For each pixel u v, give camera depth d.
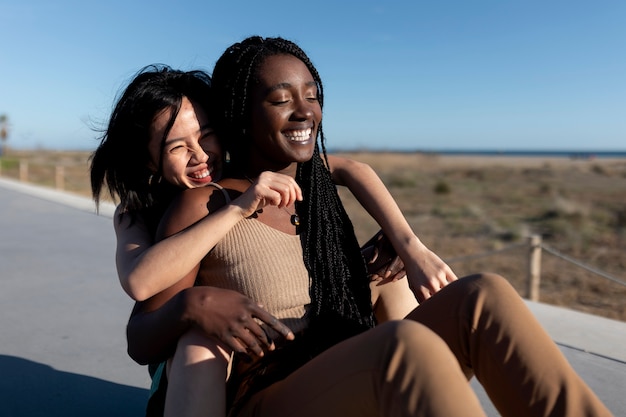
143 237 1.88
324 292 1.79
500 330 1.46
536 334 1.45
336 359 1.40
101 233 7.90
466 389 1.24
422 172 52.72
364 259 2.06
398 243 1.97
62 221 9.06
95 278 5.27
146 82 1.91
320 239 1.83
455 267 10.63
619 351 3.26
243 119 1.86
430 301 1.62
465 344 1.53
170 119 1.87
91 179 2.12
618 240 14.08
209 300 1.55
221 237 1.66
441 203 24.75
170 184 2.00
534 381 1.39
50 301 4.50
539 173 50.81
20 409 2.63
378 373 1.29
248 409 1.60
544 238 14.47
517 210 21.94
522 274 9.98
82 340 3.59
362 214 18.75
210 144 1.96
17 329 3.80
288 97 1.80
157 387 1.88
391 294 2.09
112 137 1.96
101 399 2.76
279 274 1.72
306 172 1.96
